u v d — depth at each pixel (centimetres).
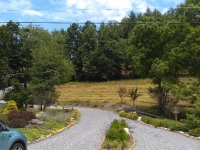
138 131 1858
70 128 1928
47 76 3284
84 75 9881
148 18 3616
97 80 9612
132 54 3709
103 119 2680
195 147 1275
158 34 3503
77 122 2373
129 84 7438
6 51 2266
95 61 9419
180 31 3512
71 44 10994
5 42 2247
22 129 1486
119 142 1211
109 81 8938
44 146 1198
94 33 10519
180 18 3444
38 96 2977
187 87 3272
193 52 3178
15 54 2303
